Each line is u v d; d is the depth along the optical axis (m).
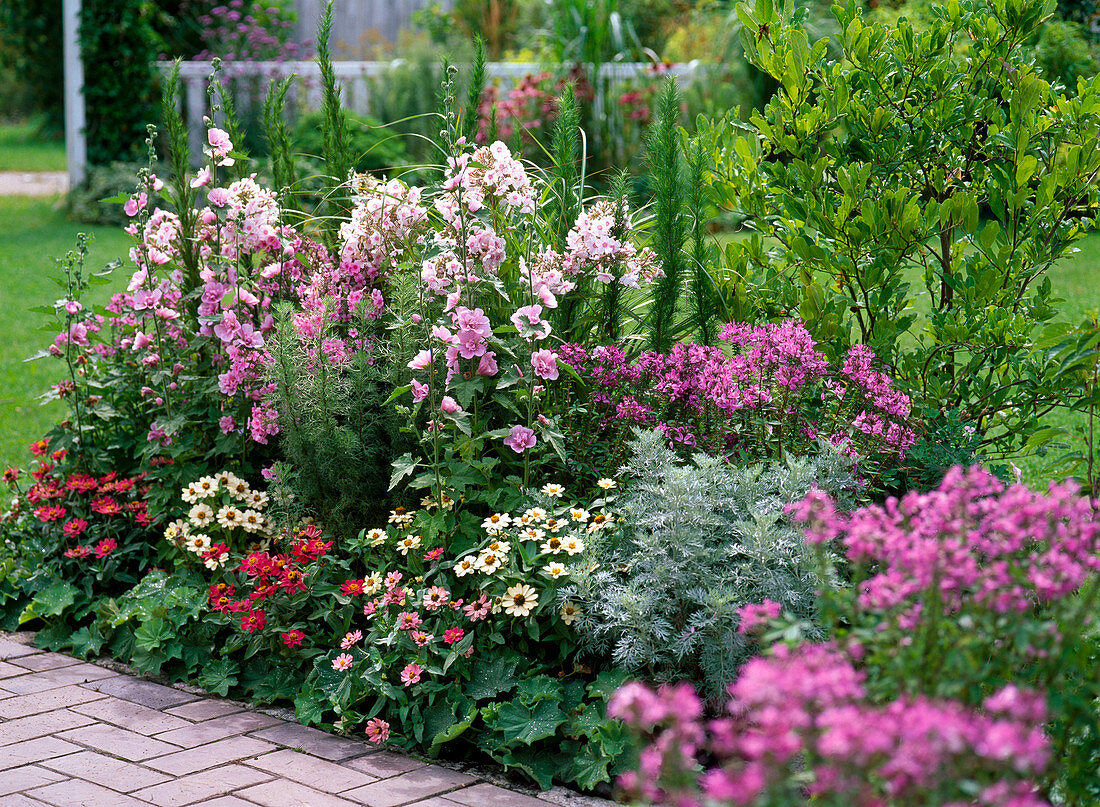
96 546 4.08
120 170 12.51
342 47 15.41
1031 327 3.89
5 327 7.84
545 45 12.22
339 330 4.11
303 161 10.70
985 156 4.29
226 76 12.27
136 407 4.41
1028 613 2.40
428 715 3.17
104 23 12.37
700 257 4.41
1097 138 3.88
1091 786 2.21
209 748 3.07
